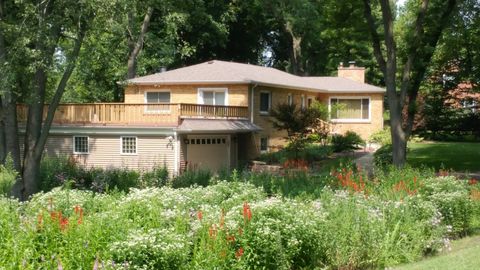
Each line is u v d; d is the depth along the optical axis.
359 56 60.38
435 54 27.02
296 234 9.19
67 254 7.38
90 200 11.44
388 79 23.30
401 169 18.28
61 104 28.98
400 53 24.16
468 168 26.06
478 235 13.73
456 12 23.98
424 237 11.53
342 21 24.81
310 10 48.34
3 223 7.93
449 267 9.44
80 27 17.75
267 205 9.41
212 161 29.88
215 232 8.50
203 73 34.22
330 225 10.00
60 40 19.67
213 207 10.71
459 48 25.69
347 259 9.99
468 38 25.06
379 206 11.84
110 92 39.72
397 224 10.80
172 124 27.42
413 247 11.00
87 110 28.77
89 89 39.06
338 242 9.91
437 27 23.52
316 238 9.54
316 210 10.67
